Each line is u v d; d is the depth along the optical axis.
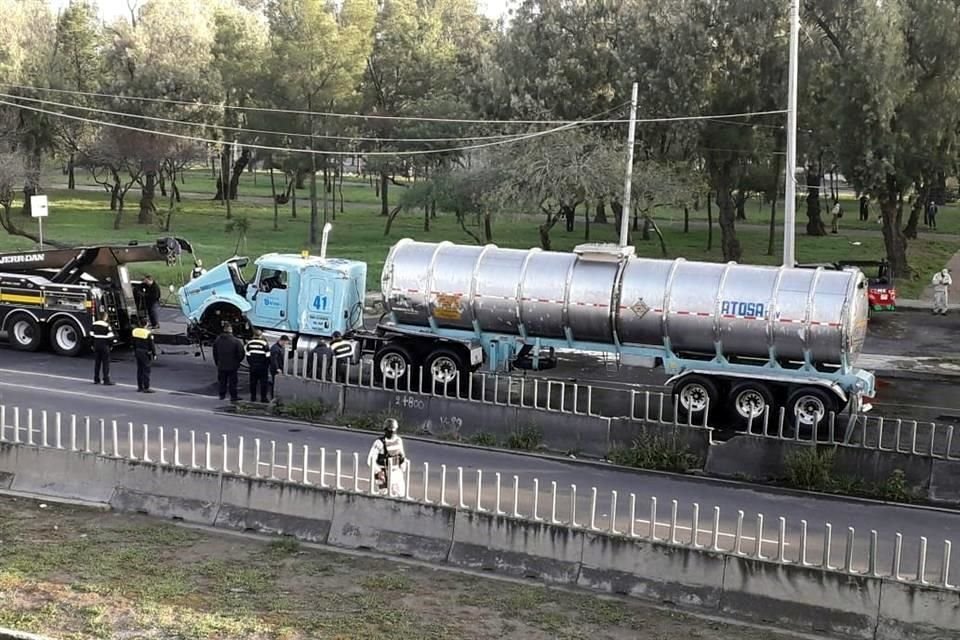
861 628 15.07
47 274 33.16
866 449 22.03
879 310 44.31
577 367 31.98
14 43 73.12
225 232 68.00
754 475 22.77
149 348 28.27
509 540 17.30
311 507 18.56
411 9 101.25
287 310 30.69
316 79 71.25
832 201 86.00
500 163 53.97
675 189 50.44
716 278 26.08
